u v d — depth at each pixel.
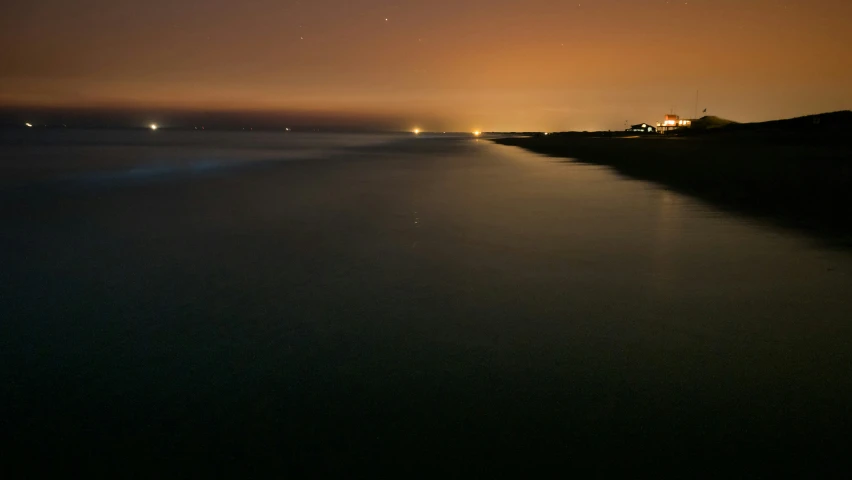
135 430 3.12
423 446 2.93
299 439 3.01
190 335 4.60
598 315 4.93
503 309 5.15
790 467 2.69
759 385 3.54
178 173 20.70
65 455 2.88
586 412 3.24
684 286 5.78
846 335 4.35
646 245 7.80
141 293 5.82
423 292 5.75
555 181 17.22
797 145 29.94
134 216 10.91
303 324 4.83
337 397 3.48
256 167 23.83
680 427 3.06
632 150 31.28
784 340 4.27
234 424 3.17
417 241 8.35
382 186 16.17
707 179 15.85
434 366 3.93
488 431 3.06
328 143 61.25
